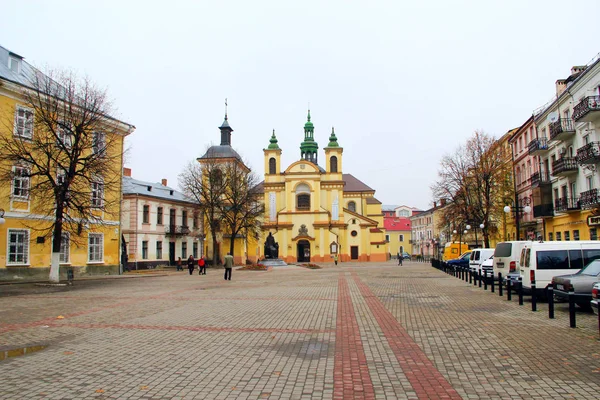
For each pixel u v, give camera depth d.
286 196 80.81
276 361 8.38
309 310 15.14
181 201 60.38
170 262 58.03
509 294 17.95
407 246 131.75
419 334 10.90
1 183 28.08
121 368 7.89
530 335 10.71
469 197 48.97
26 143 29.34
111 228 38.91
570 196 36.12
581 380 7.14
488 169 48.09
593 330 11.33
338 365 8.09
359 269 48.88
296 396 6.43
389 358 8.59
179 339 10.34
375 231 81.44
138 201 52.06
